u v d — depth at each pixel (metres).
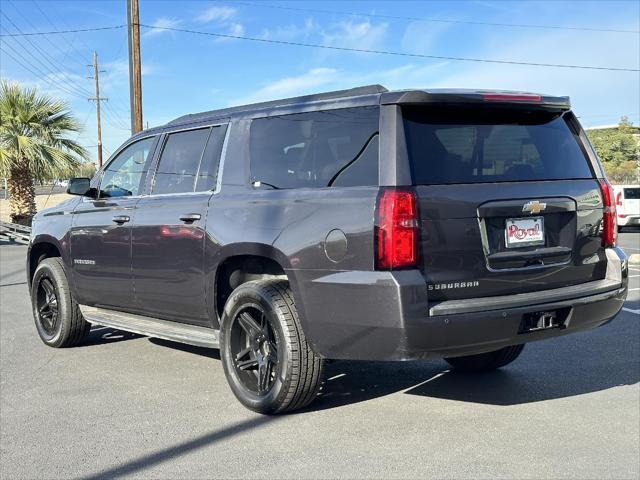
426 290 3.61
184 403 4.69
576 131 4.48
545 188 4.07
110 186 6.01
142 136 5.79
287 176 4.34
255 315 4.46
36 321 6.67
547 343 6.45
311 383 4.19
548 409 4.49
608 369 5.48
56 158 22.17
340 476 3.45
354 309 3.73
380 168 3.75
